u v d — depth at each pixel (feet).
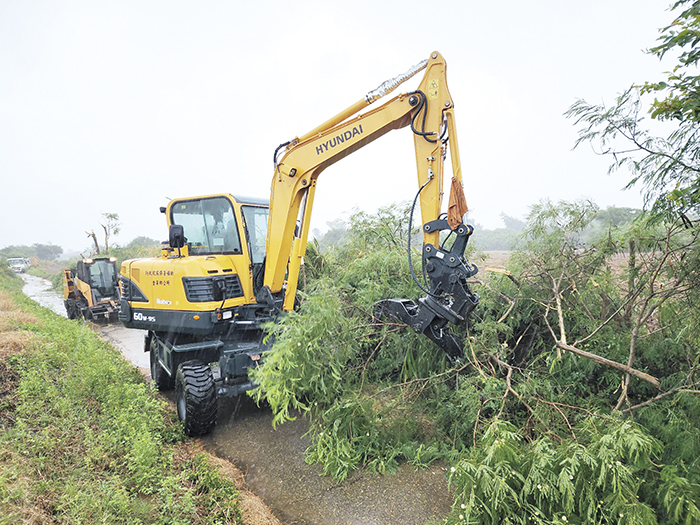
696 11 6.82
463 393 11.18
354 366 13.24
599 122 9.46
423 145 11.76
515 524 8.13
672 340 11.07
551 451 8.38
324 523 9.54
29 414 13.34
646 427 9.51
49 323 28.91
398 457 11.80
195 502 9.79
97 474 10.53
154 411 14.21
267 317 15.96
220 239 16.38
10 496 9.00
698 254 9.61
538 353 12.87
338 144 13.10
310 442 13.08
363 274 16.07
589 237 14.10
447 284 11.35
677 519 7.48
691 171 8.38
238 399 16.57
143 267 16.57
